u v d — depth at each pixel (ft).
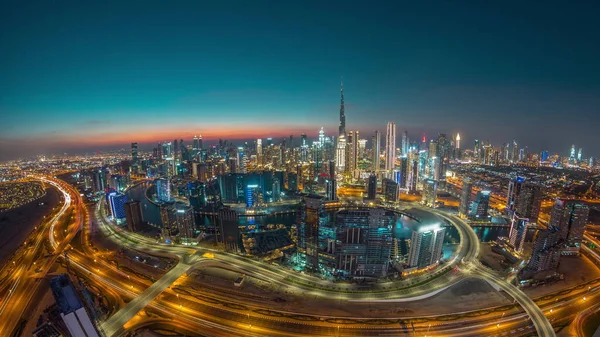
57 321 611.06
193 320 642.22
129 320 636.48
